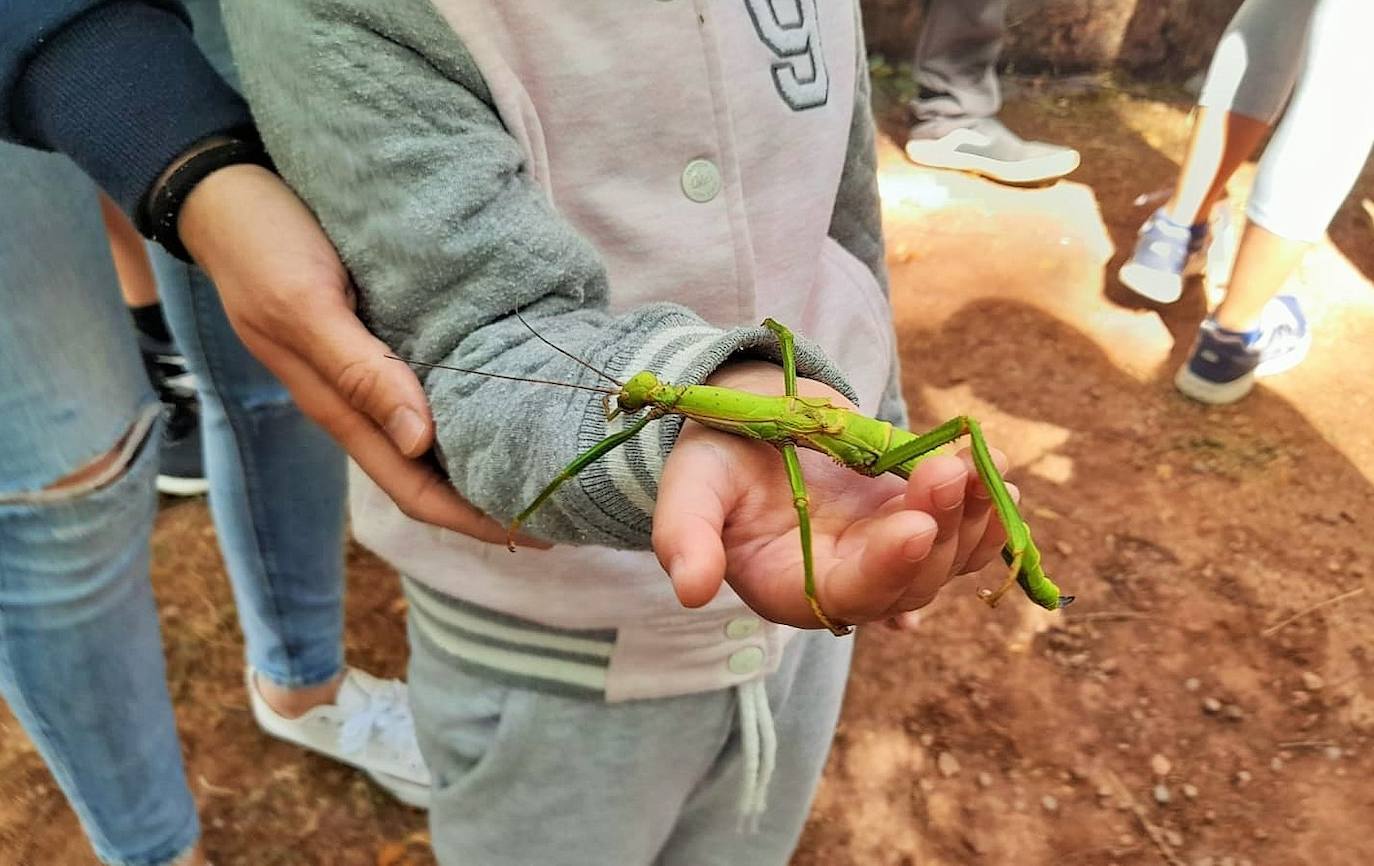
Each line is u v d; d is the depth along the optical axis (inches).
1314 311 44.9
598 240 15.6
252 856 28.0
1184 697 31.3
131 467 19.9
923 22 56.5
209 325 23.0
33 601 19.3
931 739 30.2
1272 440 39.2
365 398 13.0
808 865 27.5
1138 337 43.3
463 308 12.8
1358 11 33.0
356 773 30.1
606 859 19.1
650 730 18.1
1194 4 51.8
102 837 23.8
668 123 15.1
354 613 34.4
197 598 34.4
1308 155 34.8
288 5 12.8
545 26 14.0
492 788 18.7
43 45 13.5
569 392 12.0
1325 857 27.6
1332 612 33.5
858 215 20.1
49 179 17.1
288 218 13.4
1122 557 35.2
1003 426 39.4
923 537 8.7
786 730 20.6
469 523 14.4
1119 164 50.3
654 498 11.6
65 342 17.9
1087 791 29.1
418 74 13.1
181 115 13.7
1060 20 53.0
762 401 10.8
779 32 16.2
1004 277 45.9
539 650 17.5
